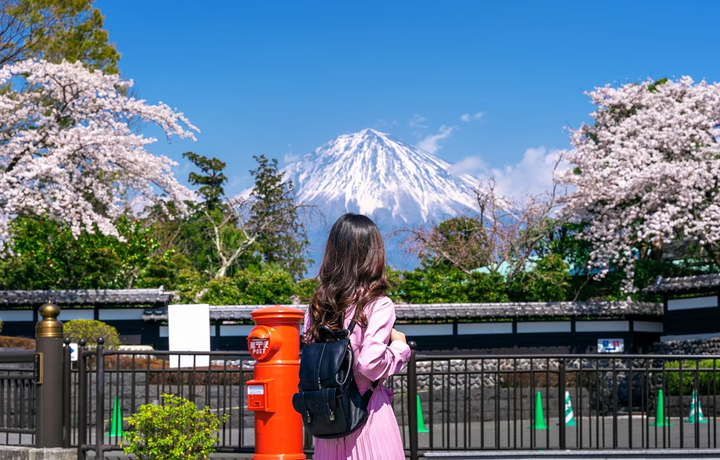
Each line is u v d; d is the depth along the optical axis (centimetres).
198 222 3769
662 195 2219
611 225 2333
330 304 316
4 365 1308
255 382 602
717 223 2102
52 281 2311
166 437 692
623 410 1847
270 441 598
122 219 2478
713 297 2183
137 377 1436
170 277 2456
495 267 2730
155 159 2147
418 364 1891
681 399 818
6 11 2686
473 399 1705
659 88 2538
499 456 772
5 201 1942
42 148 2050
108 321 2064
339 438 313
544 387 1778
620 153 2344
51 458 731
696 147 2312
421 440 1205
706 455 773
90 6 3045
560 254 2683
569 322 2248
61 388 754
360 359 302
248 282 2422
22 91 2412
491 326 2212
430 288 2430
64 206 1986
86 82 2008
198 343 1551
